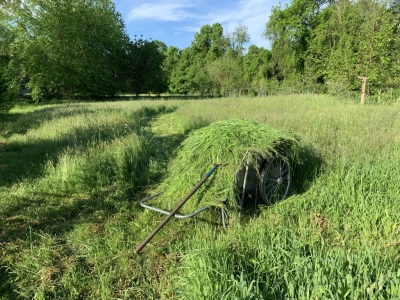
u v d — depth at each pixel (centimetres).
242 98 2259
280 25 3609
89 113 1297
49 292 303
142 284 310
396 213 381
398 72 1560
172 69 6619
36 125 1174
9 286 317
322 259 269
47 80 3091
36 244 386
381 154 558
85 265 344
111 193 532
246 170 415
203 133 464
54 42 3122
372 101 1534
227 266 274
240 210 423
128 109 1582
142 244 340
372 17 1529
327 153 577
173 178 461
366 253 286
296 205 443
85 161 611
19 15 2944
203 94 4534
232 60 4319
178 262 340
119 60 3866
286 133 477
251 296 230
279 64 3859
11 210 477
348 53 1680
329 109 1147
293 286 244
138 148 714
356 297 219
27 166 689
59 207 483
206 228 384
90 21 3441
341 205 416
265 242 332
